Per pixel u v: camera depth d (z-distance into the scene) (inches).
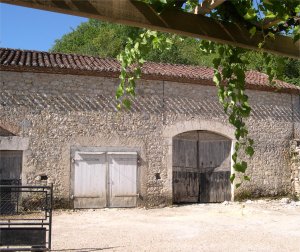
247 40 104.0
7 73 403.5
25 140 403.5
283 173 507.8
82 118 424.2
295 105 527.5
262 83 497.0
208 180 482.3
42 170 406.9
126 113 439.2
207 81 465.7
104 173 427.2
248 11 99.0
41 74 414.6
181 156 470.6
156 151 447.2
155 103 451.2
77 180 418.3
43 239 196.5
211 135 485.4
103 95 432.5
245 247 258.4
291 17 109.3
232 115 125.0
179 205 455.8
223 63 124.6
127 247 255.1
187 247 256.7
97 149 426.6
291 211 421.7
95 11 83.0
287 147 515.2
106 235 294.8
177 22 93.2
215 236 293.1
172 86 459.8
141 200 436.1
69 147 417.7
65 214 392.5
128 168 435.2
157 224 345.4
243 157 486.3
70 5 80.4
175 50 916.0
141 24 88.9
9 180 398.6
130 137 438.3
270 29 110.0
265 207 442.9
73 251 242.4
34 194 399.2
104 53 1001.5
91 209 418.0
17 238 193.9
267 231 315.3
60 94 418.9
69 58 480.7
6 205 382.6
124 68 128.8
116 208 426.6
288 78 760.3
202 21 97.0
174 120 457.4
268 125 505.0
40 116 410.9
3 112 398.9
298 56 112.3
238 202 474.0
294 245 265.7
